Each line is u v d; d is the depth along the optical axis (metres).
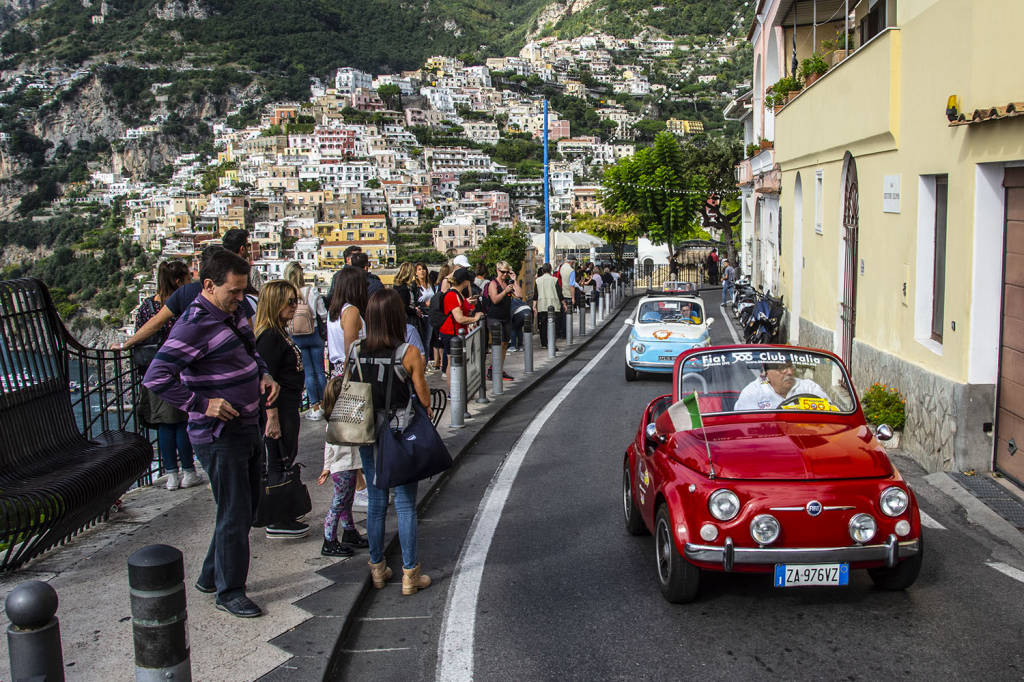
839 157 13.62
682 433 5.82
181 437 7.85
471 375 12.37
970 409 7.98
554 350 18.41
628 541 6.62
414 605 5.46
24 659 3.12
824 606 5.27
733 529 4.86
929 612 5.14
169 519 6.84
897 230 10.34
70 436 6.44
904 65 10.03
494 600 5.48
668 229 55.44
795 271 18.30
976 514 7.06
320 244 180.88
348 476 6.06
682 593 5.21
